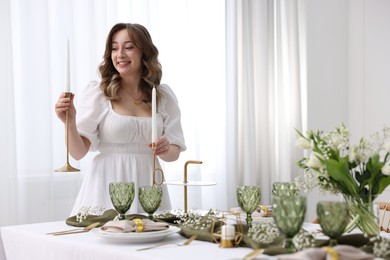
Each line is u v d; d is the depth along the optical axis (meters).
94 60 3.50
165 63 4.01
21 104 3.23
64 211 3.40
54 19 3.37
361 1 5.13
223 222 1.86
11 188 3.13
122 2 3.77
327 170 1.74
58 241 1.77
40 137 3.26
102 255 1.61
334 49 5.18
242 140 4.52
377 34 5.03
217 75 4.34
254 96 4.61
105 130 2.57
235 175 4.38
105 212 2.18
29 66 3.23
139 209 2.57
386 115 4.96
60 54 3.37
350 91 5.20
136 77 2.67
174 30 4.07
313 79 5.00
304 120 4.97
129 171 2.58
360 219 1.74
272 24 4.74
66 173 3.40
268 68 4.71
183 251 1.56
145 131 2.59
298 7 4.98
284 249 1.45
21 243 1.94
